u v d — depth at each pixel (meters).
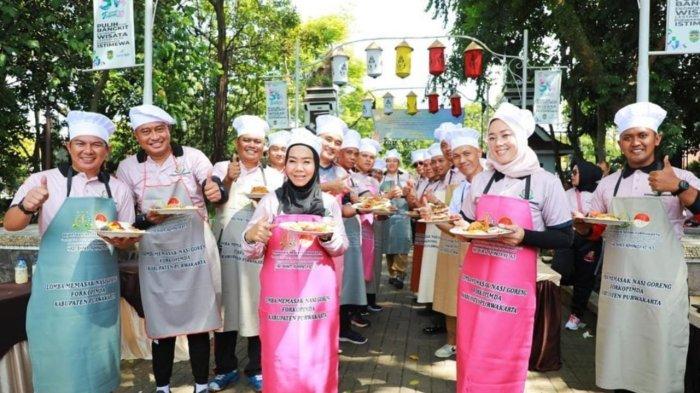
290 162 3.15
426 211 4.36
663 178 3.14
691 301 4.24
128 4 5.21
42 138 13.49
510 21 12.91
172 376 4.66
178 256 3.78
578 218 3.55
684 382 3.48
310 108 14.84
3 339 3.55
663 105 9.52
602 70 9.67
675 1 4.68
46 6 7.77
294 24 17.72
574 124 13.48
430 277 5.82
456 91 16.25
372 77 10.75
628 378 3.53
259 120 4.36
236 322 4.31
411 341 5.75
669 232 3.36
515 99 12.15
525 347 2.96
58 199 3.28
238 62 17.89
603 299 3.63
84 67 8.20
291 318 3.03
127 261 5.38
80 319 3.21
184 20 8.60
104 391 3.35
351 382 4.55
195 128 16.56
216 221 4.37
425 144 35.00
